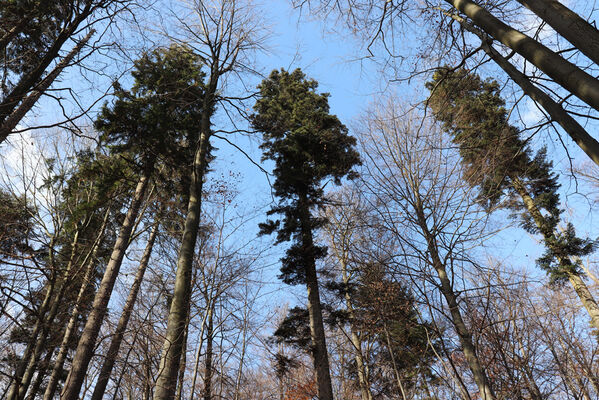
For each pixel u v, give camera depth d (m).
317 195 14.21
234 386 9.85
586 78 2.77
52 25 7.55
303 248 13.02
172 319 6.77
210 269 10.20
